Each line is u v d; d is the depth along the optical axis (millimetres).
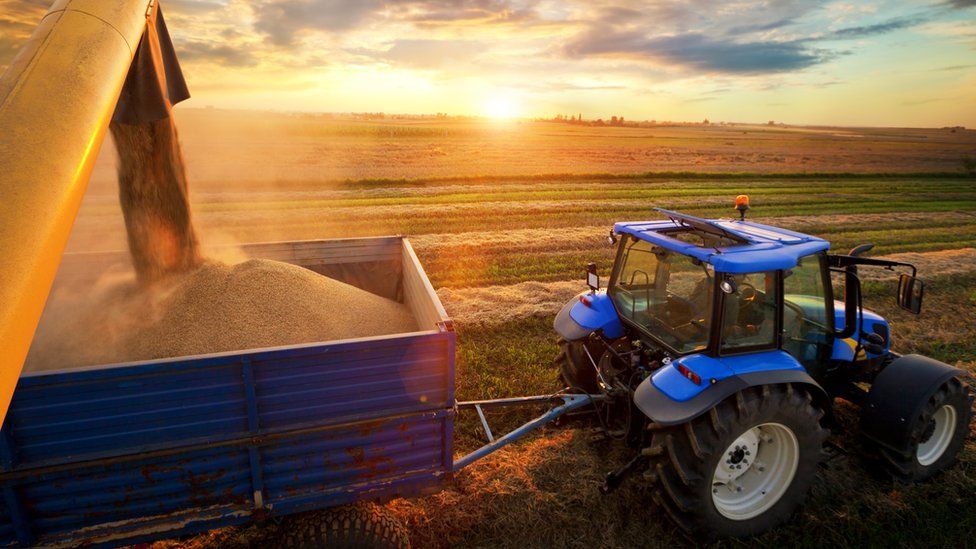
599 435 4910
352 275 5793
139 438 2924
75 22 3127
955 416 4793
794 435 4062
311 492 3318
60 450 2828
